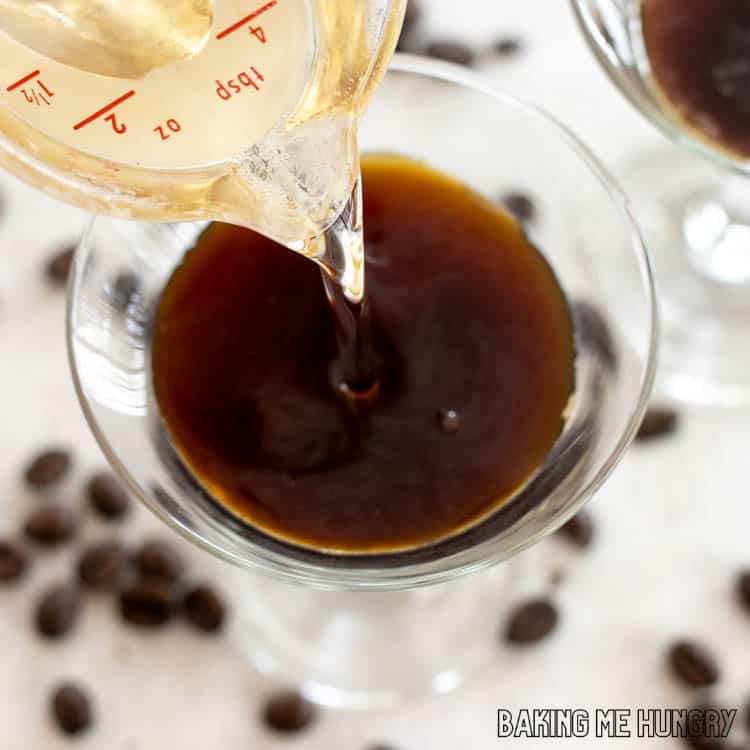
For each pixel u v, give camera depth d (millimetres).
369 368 323
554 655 365
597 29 359
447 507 314
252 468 317
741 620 365
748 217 417
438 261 331
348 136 279
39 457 375
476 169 334
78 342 308
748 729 358
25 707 363
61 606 365
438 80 324
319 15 275
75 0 265
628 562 370
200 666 366
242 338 325
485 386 322
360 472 317
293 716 358
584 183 322
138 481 303
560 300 328
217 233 329
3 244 394
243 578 376
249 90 276
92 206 285
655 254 413
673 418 377
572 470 310
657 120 362
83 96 274
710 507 373
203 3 268
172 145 280
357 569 307
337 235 291
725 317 403
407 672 367
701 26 372
